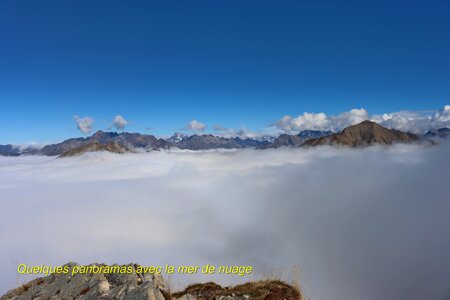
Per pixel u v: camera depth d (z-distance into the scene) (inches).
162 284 725.9
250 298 658.2
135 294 613.3
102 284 680.4
